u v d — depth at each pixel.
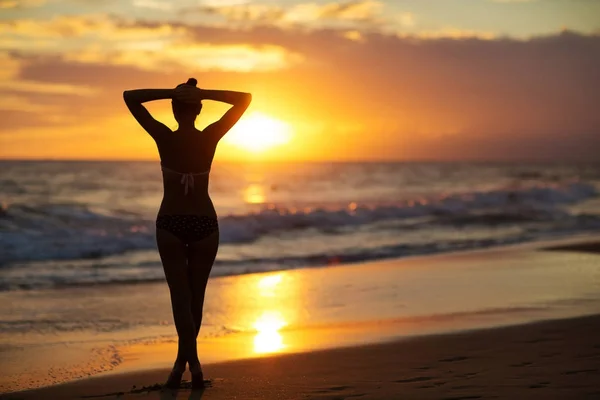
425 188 51.72
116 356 5.89
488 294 9.34
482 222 22.22
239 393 4.45
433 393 4.33
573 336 6.32
